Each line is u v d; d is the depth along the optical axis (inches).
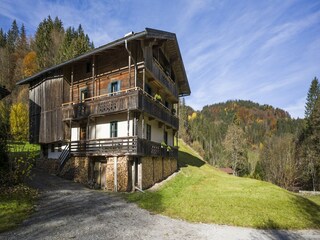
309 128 2236.7
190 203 518.3
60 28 2891.2
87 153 766.5
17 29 3149.6
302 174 1862.7
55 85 927.7
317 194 1375.5
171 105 1206.3
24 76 2132.1
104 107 747.4
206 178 912.3
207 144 3506.4
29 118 1040.8
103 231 345.1
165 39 839.7
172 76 1139.3
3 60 2290.8
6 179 573.3
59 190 617.0
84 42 2251.5
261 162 2225.6
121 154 693.3
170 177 933.8
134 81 763.4
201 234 358.9
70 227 354.6
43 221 377.7
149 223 395.2
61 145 901.2
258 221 422.3
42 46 2453.2
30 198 503.5
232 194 601.6
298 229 403.9
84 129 852.6
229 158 2746.1
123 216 423.5
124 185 678.5
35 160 985.5
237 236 357.4
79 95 906.7
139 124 778.2
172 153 1021.8
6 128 658.8
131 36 701.9
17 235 319.0
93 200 531.2
